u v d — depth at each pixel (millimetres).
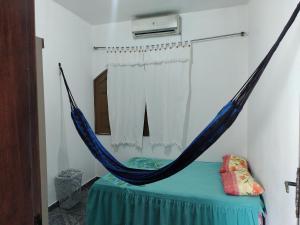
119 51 3709
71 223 2674
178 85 3445
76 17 3482
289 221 1396
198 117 3473
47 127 2967
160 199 2211
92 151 2336
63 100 3230
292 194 1332
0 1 512
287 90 1440
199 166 3055
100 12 3379
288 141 1420
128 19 3654
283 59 1512
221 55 3322
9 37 536
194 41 3430
